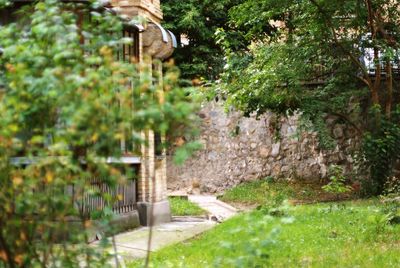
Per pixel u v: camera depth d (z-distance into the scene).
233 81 16.48
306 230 9.71
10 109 3.95
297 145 19.48
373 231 9.47
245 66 17.17
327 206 13.11
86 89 3.74
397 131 16.52
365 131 17.12
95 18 4.57
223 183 19.78
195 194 19.67
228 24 21.52
